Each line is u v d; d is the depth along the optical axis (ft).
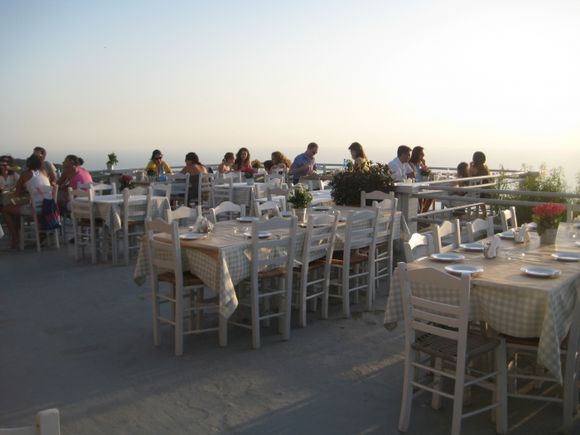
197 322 15.93
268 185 30.50
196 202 37.45
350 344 15.08
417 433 10.49
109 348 14.89
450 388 12.39
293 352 14.53
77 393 12.26
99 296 19.81
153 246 14.71
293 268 16.76
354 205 25.16
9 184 34.81
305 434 10.47
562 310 10.62
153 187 28.30
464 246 14.25
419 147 34.94
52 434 4.46
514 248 14.40
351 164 26.03
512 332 10.50
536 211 14.99
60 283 21.59
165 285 21.18
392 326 12.00
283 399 11.91
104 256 25.70
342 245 17.84
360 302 19.02
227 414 11.28
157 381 12.84
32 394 12.21
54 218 28.19
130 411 11.45
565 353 10.76
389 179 25.13
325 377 13.00
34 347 14.98
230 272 14.25
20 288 20.89
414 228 25.31
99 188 29.25
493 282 10.66
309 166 35.37
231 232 16.52
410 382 10.54
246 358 14.15
